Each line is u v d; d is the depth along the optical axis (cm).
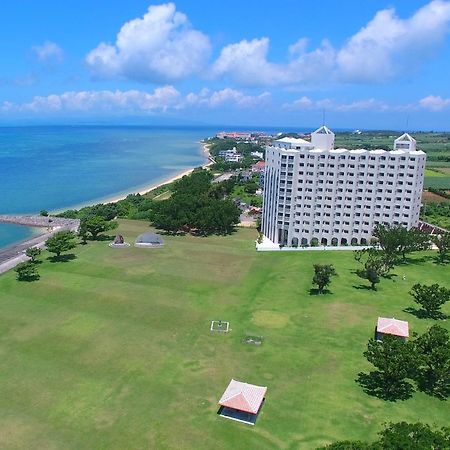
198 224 17762
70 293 11250
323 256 14912
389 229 14550
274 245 16275
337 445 4956
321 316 10206
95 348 8606
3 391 7200
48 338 8950
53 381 7506
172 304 10725
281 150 16000
